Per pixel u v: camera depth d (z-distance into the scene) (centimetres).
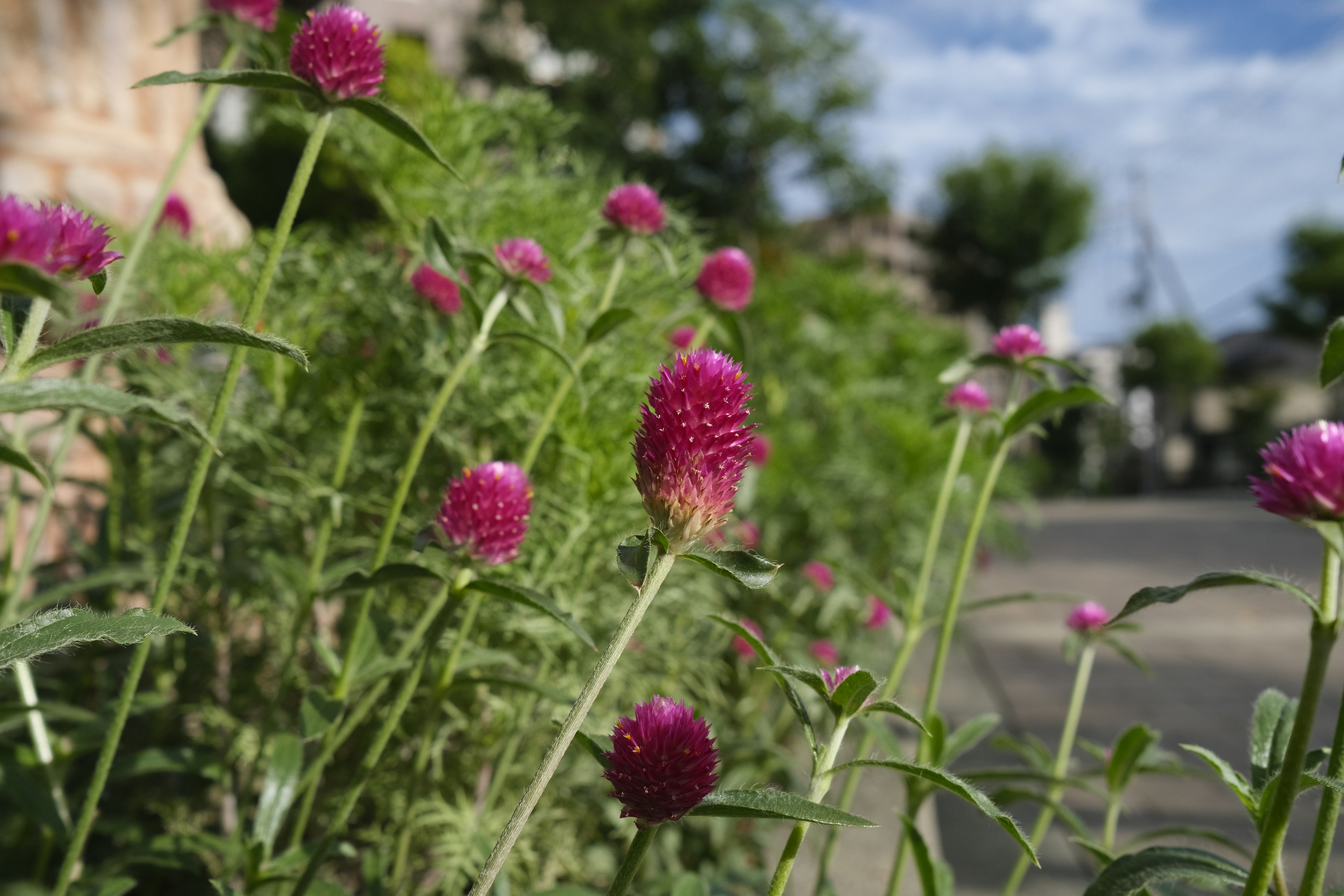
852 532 96
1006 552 103
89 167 69
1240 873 22
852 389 108
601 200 54
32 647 19
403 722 42
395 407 45
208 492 44
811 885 50
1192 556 247
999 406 43
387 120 25
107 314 31
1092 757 79
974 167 825
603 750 22
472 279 43
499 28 509
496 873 19
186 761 34
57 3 69
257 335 18
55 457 34
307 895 29
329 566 47
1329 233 848
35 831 38
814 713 60
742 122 568
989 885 56
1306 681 19
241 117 232
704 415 20
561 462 46
